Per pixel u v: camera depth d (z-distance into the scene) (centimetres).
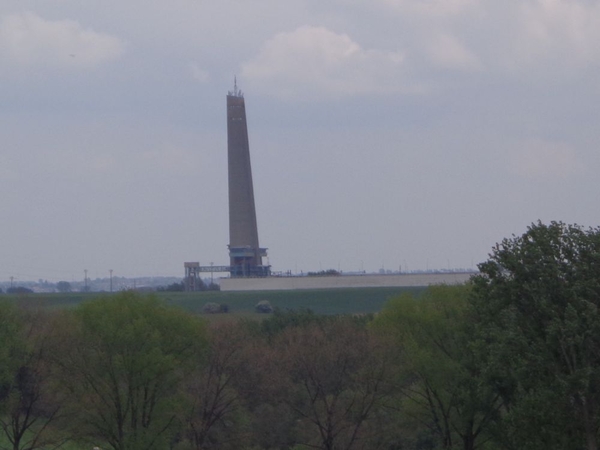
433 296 19550
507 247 14412
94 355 18162
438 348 18850
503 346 13600
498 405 18000
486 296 14650
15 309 18888
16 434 17925
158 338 18200
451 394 18225
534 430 13438
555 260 13912
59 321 18600
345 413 19400
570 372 13075
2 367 17138
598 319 12862
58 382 18162
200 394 19250
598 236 13850
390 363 19312
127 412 18438
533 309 13962
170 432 18738
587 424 13025
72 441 19362
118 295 19412
